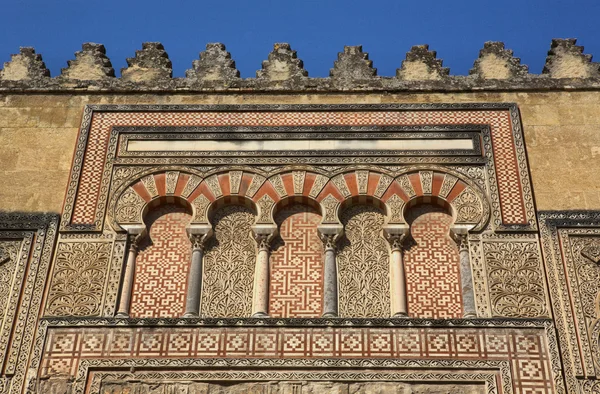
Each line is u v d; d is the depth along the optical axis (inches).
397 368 550.3
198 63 692.1
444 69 685.3
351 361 552.4
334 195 621.9
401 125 653.3
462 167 633.6
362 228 615.5
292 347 558.9
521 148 641.0
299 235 613.3
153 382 550.0
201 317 573.0
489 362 551.8
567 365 551.8
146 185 629.0
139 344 561.9
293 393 544.4
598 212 611.8
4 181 634.2
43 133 659.4
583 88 673.6
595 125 656.4
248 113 663.1
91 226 610.9
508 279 585.9
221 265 603.2
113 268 594.6
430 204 623.8
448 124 653.9
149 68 693.3
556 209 614.9
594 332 562.6
